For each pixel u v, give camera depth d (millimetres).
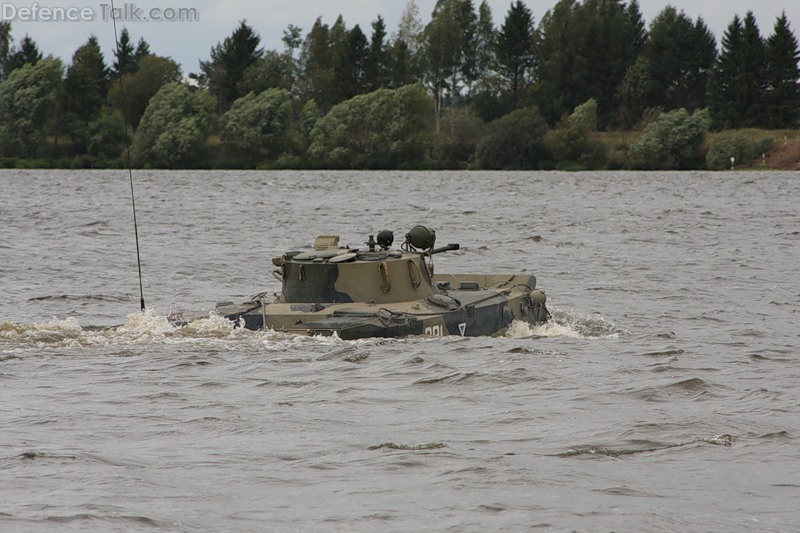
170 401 62125
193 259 161500
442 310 84125
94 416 58500
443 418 58625
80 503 44156
